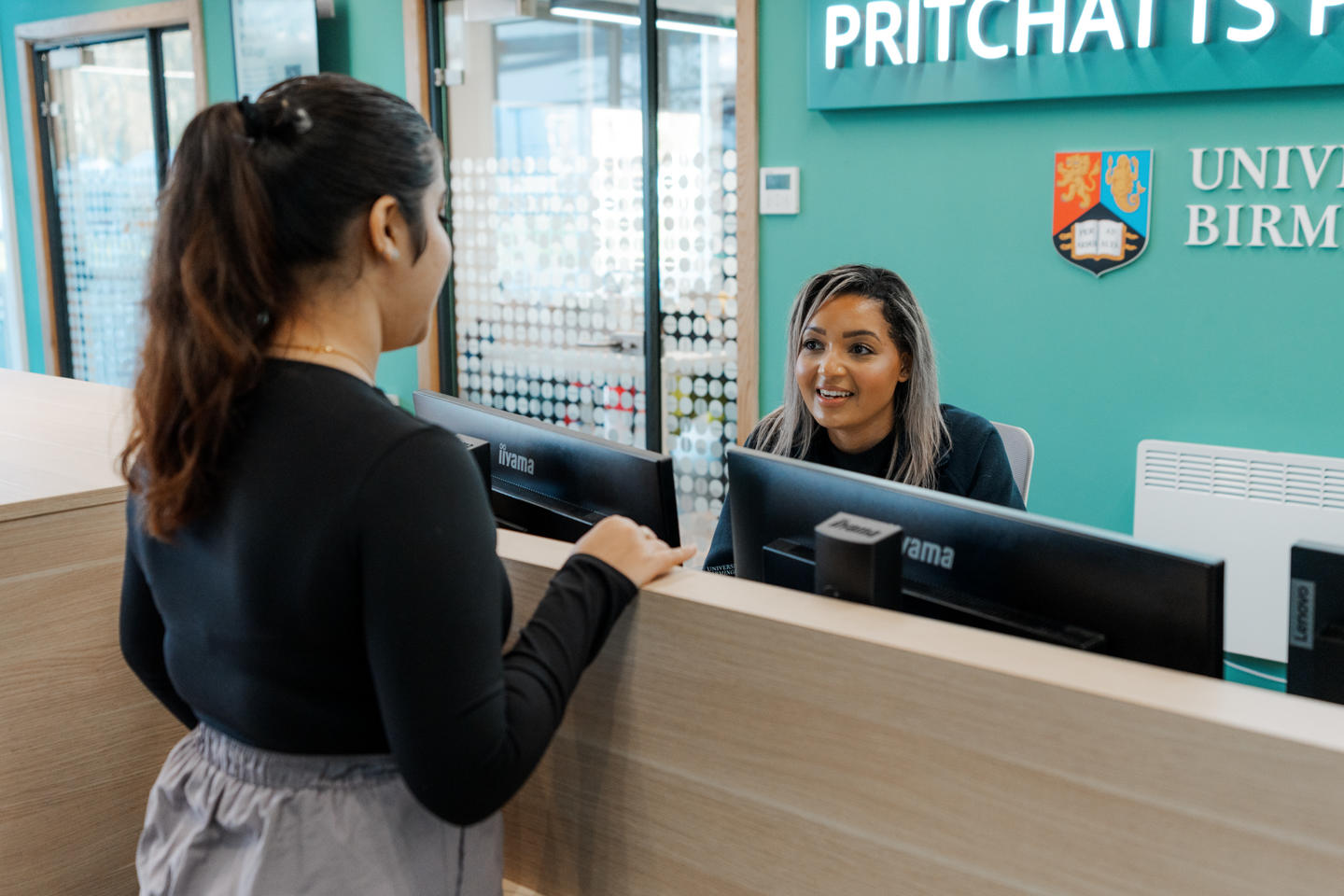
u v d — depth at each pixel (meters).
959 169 3.21
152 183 5.55
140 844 0.94
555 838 1.03
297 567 0.77
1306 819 0.65
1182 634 0.83
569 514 1.23
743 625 0.86
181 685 0.89
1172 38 2.79
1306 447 2.82
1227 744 0.66
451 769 0.75
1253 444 2.88
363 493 0.75
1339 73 2.59
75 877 1.25
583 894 1.02
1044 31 2.97
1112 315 3.03
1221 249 2.85
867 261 3.41
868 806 0.82
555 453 1.26
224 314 0.79
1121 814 0.71
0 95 6.09
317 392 0.80
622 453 1.17
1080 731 0.72
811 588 1.04
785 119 3.50
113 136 5.68
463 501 0.77
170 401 0.81
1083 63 2.92
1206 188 2.85
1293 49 2.64
